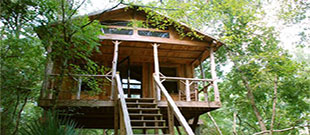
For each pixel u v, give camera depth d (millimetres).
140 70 9102
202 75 8234
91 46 5199
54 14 4520
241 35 9430
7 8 3746
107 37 6637
